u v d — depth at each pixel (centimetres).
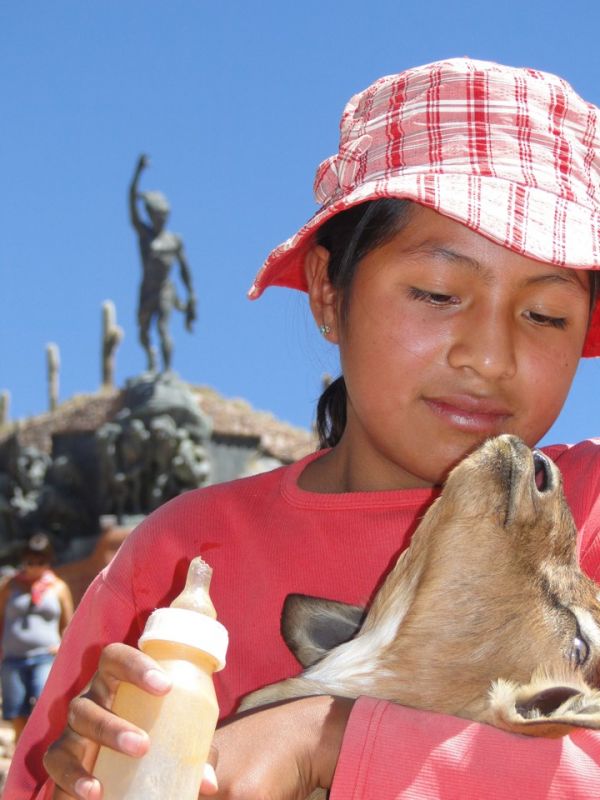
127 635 116
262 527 115
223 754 95
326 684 101
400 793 92
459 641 100
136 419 1014
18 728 396
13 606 401
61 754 91
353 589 111
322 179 121
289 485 116
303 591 112
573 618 100
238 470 1112
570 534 102
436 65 112
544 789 92
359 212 114
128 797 87
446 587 100
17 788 113
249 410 1341
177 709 88
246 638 112
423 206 108
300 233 113
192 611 90
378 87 114
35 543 406
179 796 88
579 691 96
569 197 108
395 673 100
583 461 113
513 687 97
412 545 103
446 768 93
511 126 110
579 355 110
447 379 107
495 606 100
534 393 107
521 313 107
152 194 1087
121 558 118
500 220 105
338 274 116
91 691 91
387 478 115
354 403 112
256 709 99
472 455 101
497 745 93
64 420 1289
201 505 118
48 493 1073
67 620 408
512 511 99
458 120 110
